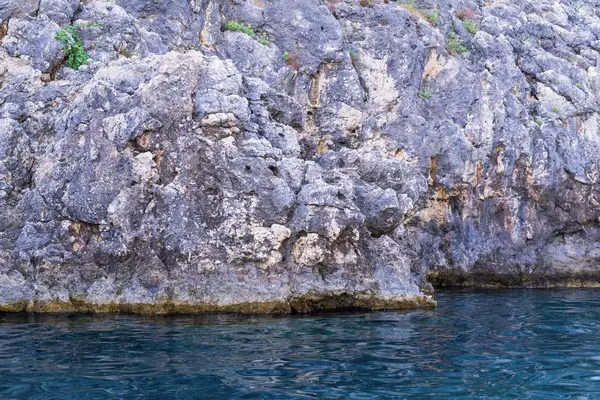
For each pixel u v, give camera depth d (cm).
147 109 1173
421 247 1811
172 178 1171
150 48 1530
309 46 1797
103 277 1144
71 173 1166
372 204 1262
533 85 2108
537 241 1945
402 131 1811
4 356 807
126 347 859
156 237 1141
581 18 2514
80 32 1441
